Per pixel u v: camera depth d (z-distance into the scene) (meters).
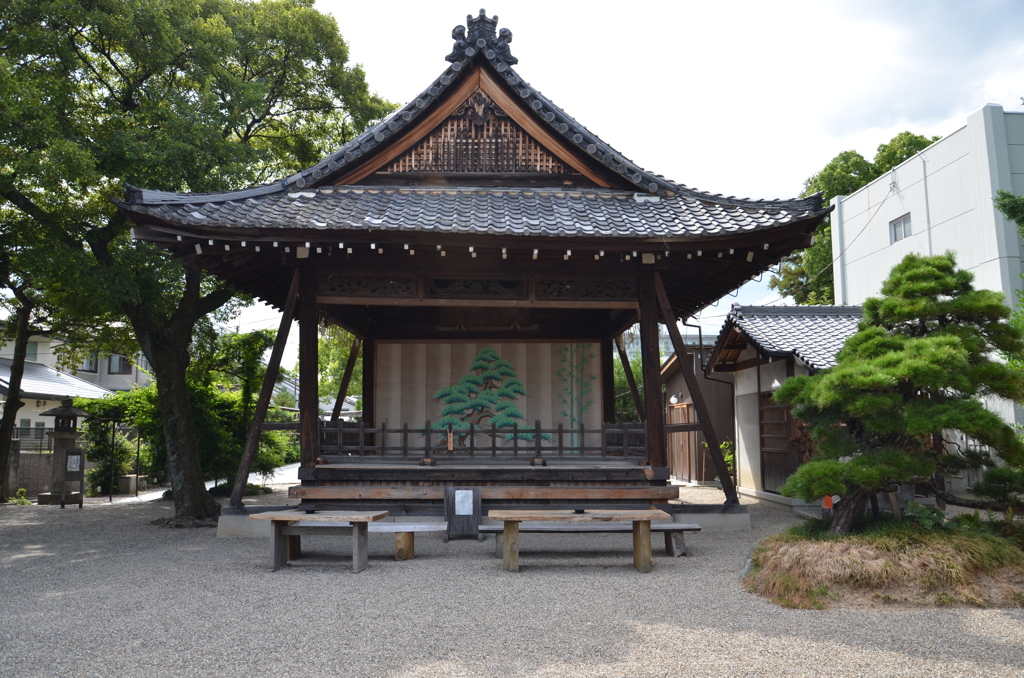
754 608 5.64
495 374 12.70
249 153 12.78
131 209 8.51
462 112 10.84
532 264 10.08
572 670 4.21
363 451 10.04
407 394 12.70
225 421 18.30
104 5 11.00
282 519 7.39
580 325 12.92
